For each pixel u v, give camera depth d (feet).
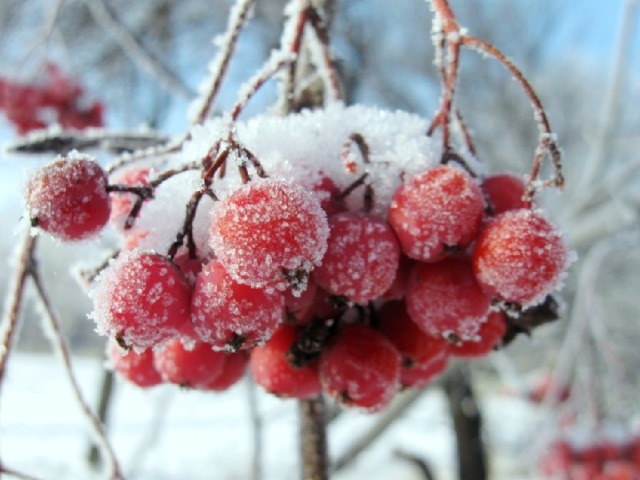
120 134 0.35
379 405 0.24
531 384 0.91
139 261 0.19
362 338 0.24
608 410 0.71
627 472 0.60
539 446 0.71
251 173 0.21
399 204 0.21
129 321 0.19
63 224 0.20
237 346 0.19
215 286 0.19
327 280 0.21
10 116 0.64
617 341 1.18
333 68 0.28
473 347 0.27
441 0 0.23
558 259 0.21
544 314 0.28
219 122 0.23
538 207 0.23
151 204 0.22
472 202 0.21
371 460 1.62
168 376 0.24
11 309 0.27
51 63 0.66
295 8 0.27
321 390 0.26
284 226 0.18
